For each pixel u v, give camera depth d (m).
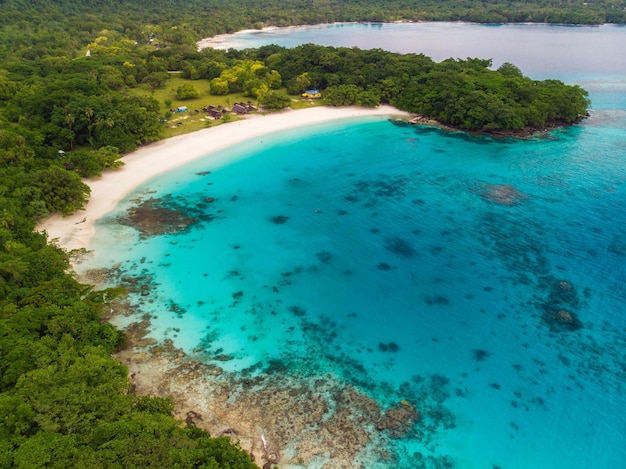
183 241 64.19
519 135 101.31
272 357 44.81
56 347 39.22
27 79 114.69
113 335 43.78
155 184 80.44
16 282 47.66
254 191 79.00
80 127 90.12
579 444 36.25
